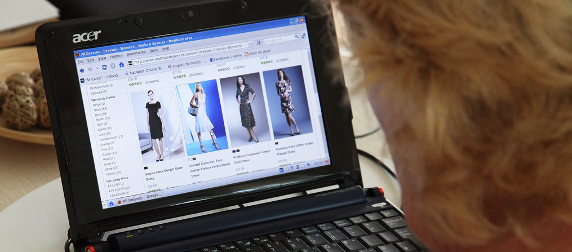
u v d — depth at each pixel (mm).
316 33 857
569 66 293
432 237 406
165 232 787
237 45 842
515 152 322
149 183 814
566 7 287
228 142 836
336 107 867
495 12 294
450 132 320
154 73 817
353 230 795
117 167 804
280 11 854
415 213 406
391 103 338
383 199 867
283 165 854
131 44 812
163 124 817
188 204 824
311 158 863
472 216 351
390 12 312
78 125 792
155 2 1343
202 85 829
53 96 786
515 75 297
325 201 841
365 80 325
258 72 845
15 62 1209
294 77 854
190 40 830
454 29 294
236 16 842
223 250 765
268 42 849
